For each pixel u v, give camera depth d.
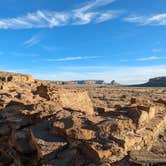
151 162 13.78
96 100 36.62
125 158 14.70
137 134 16.45
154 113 20.20
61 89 27.80
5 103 23.97
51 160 15.40
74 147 15.84
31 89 34.03
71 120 17.48
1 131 20.66
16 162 18.48
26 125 19.83
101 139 15.79
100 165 14.42
